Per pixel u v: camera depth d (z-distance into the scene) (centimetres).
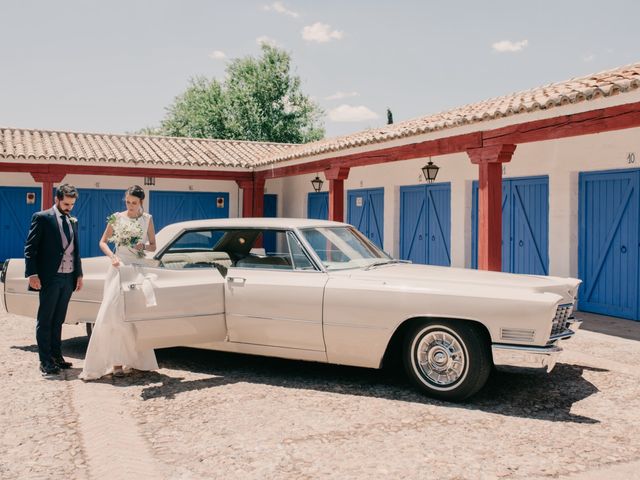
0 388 517
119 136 1909
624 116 701
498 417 441
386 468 350
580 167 977
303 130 4434
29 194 1727
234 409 459
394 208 1498
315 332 517
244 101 4184
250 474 342
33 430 414
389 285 496
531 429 416
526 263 1108
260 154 1888
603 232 950
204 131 4159
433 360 484
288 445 386
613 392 504
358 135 1416
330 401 479
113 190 1822
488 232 903
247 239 570
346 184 1716
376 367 503
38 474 343
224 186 1969
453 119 902
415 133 995
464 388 468
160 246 589
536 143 1070
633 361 618
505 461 361
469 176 1244
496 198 907
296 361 620
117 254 552
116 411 455
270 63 4253
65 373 571
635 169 889
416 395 495
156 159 1647
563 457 367
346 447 382
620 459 364
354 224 1680
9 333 769
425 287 483
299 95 4375
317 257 539
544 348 446
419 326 487
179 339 533
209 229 585
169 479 336
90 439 397
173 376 559
